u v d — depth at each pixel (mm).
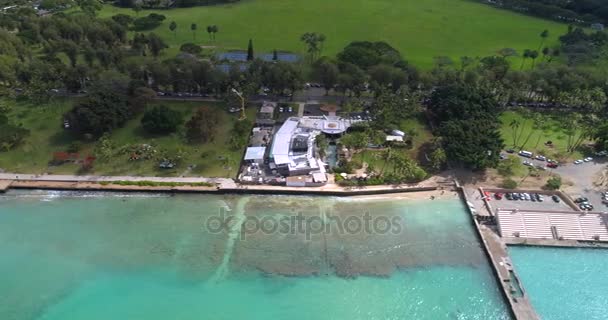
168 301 109438
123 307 107812
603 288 114312
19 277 115312
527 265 120562
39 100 184250
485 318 106875
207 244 125062
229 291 112000
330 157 164125
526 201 141000
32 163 153375
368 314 107062
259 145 166375
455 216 136250
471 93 177875
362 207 139750
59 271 117188
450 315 107375
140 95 181125
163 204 140000
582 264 121250
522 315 105688
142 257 121000
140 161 155875
